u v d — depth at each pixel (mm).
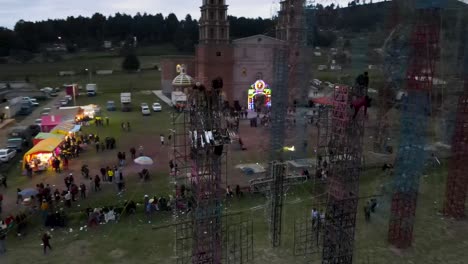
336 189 22797
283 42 59094
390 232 27344
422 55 26797
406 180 27031
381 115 47875
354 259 25266
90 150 48656
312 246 26500
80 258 25109
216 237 22016
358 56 60344
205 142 20281
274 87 47312
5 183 36875
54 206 32219
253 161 44156
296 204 33094
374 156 45469
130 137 54938
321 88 83312
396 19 45312
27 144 51344
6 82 112812
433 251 26406
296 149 46625
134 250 26078
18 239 27531
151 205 31141
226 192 33969
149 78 133375
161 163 43438
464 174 30578
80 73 145250
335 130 22672
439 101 48719
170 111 74812
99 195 34625
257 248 26609
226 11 72375
